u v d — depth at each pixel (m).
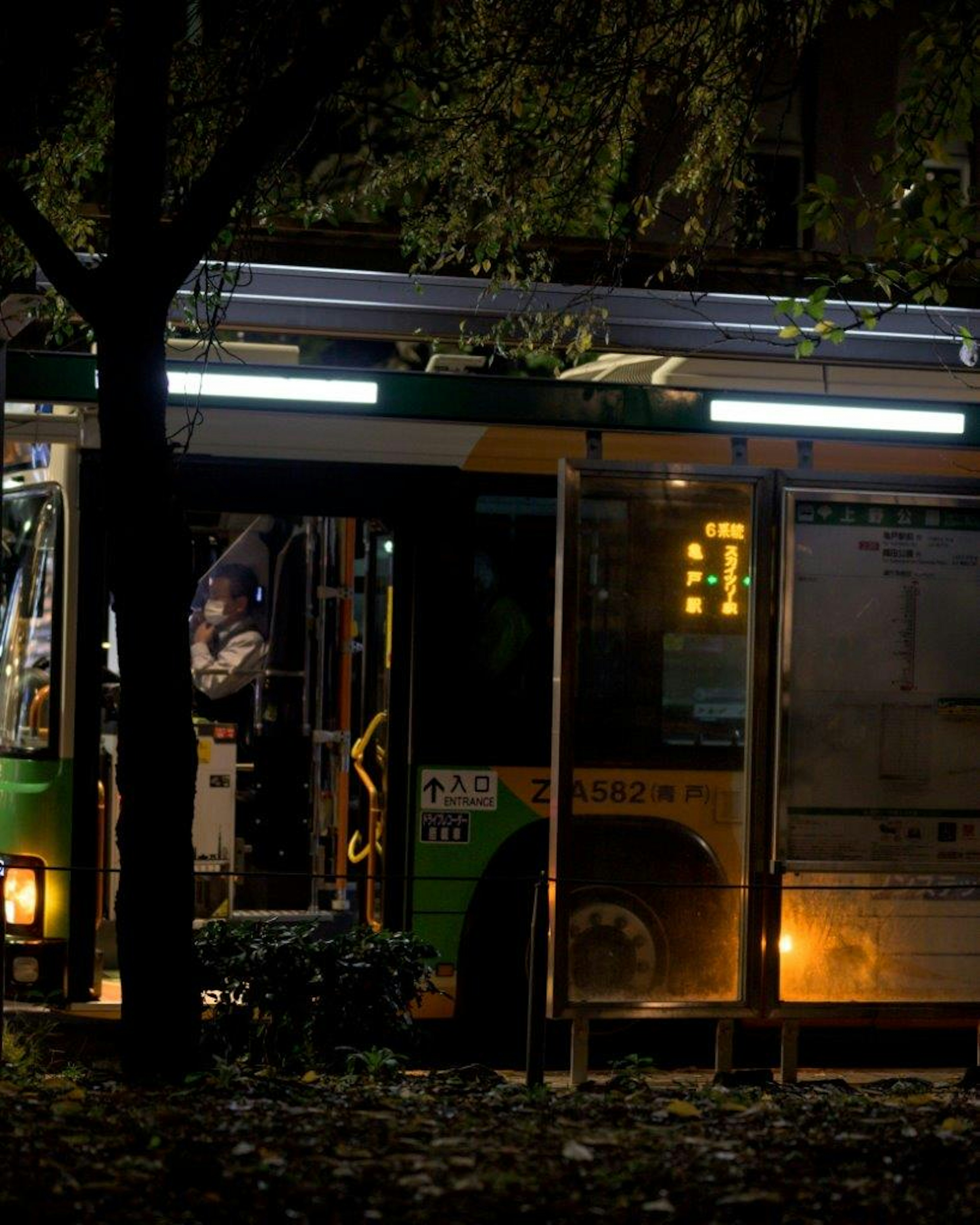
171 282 11.43
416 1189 8.53
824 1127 10.38
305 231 14.54
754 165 14.80
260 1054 12.97
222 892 16.14
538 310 14.66
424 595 15.07
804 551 13.51
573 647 13.17
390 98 14.15
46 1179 8.37
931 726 13.62
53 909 14.64
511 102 13.65
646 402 14.98
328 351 14.74
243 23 13.52
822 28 19.56
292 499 14.92
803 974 13.64
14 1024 14.19
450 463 15.06
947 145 18.88
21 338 14.41
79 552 14.86
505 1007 15.09
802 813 13.46
